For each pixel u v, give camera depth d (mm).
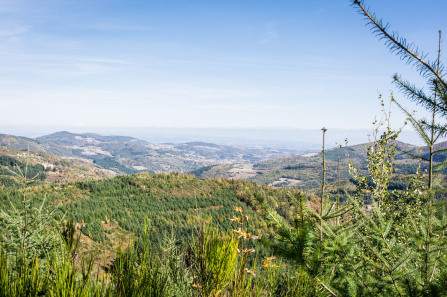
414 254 1956
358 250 2020
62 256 1635
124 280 1807
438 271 1940
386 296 1899
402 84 2146
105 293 1670
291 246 1822
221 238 2160
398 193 5324
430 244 1931
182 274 2170
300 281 2064
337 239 1914
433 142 2209
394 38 1948
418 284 1840
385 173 6477
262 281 2055
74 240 1713
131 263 1859
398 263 1926
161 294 1968
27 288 1641
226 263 2104
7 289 1591
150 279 1957
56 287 1588
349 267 1959
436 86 1979
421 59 1963
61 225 1747
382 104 7070
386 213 5359
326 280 1882
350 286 1895
